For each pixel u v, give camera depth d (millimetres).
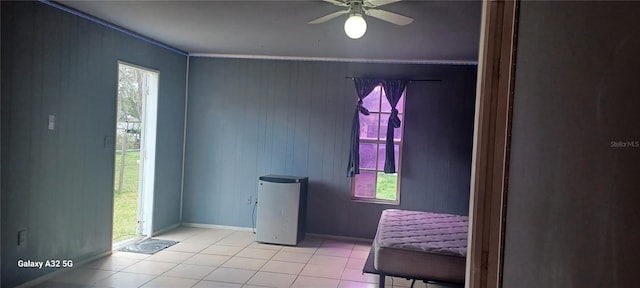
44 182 3342
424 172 5078
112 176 4176
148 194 4906
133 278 3592
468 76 4969
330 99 5242
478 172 1248
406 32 3721
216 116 5480
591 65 1068
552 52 1116
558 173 1107
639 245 1024
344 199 5242
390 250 3031
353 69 5184
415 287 3670
